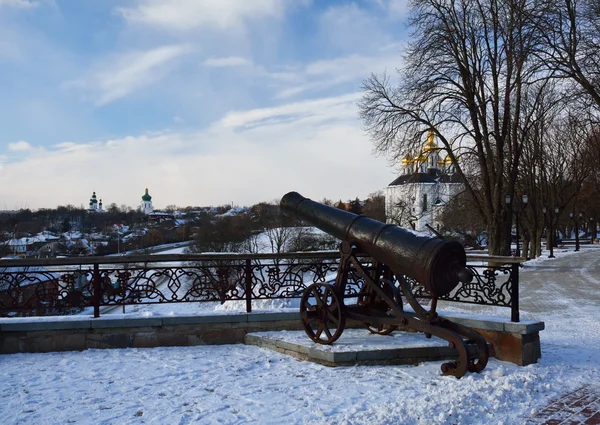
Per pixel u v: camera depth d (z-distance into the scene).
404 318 5.88
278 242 52.38
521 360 5.99
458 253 5.41
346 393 4.74
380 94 24.34
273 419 4.04
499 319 6.41
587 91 18.52
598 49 18.16
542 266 28.02
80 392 4.80
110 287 6.83
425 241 5.54
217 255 6.98
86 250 60.16
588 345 7.62
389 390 4.83
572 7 18.78
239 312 7.17
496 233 24.58
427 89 23.14
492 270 6.60
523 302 14.24
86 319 6.65
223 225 57.62
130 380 5.22
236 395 4.70
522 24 20.30
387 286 6.48
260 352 6.50
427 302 14.22
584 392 4.89
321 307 6.36
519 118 26.53
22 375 5.40
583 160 37.78
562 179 41.09
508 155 25.56
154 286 6.98
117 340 6.73
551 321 10.61
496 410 4.32
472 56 23.31
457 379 5.20
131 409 4.31
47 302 6.71
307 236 54.53
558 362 6.19
